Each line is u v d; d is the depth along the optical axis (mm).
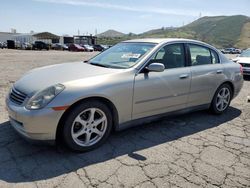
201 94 4910
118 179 2986
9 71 11078
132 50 4438
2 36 60969
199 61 4938
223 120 5203
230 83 5516
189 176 3125
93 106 3498
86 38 66938
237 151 3850
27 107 3209
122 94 3695
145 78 3945
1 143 3697
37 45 43500
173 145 3938
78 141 3502
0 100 5812
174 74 4348
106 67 4102
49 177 2965
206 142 4109
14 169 3090
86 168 3182
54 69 4043
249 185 3018
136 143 3938
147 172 3160
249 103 6656
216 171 3270
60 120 3330
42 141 3266
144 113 4086
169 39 4598
